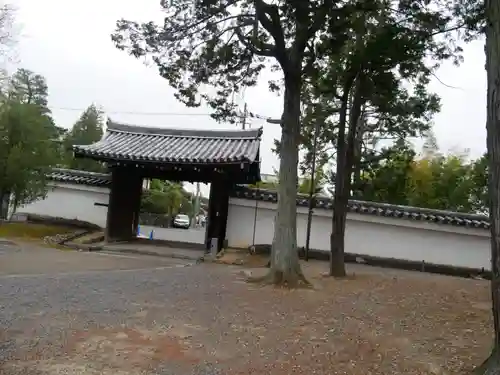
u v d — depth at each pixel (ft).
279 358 18.19
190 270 43.68
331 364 17.72
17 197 60.85
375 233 64.75
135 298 27.45
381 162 59.41
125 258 50.93
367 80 40.57
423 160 92.94
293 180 36.42
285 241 35.78
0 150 57.47
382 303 29.58
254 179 71.00
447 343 20.76
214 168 60.90
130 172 66.18
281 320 23.97
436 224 63.41
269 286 34.09
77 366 15.97
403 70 38.68
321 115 50.31
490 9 15.38
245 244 64.34
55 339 18.70
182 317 23.52
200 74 38.40
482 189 86.07
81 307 24.27
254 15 35.04
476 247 63.10
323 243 64.03
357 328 22.89
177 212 175.32
